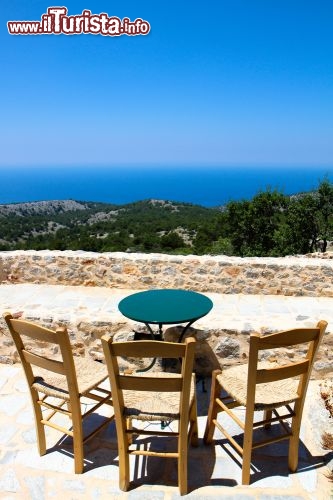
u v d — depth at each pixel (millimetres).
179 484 2436
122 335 4000
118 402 2291
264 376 2293
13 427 3115
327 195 15172
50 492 2477
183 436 2336
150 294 3494
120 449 2420
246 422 2404
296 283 5152
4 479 2578
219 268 5258
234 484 2531
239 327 3797
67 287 5508
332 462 2652
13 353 4180
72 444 2914
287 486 2508
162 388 2238
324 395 3121
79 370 2855
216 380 2760
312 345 2361
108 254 5578
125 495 2455
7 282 5680
